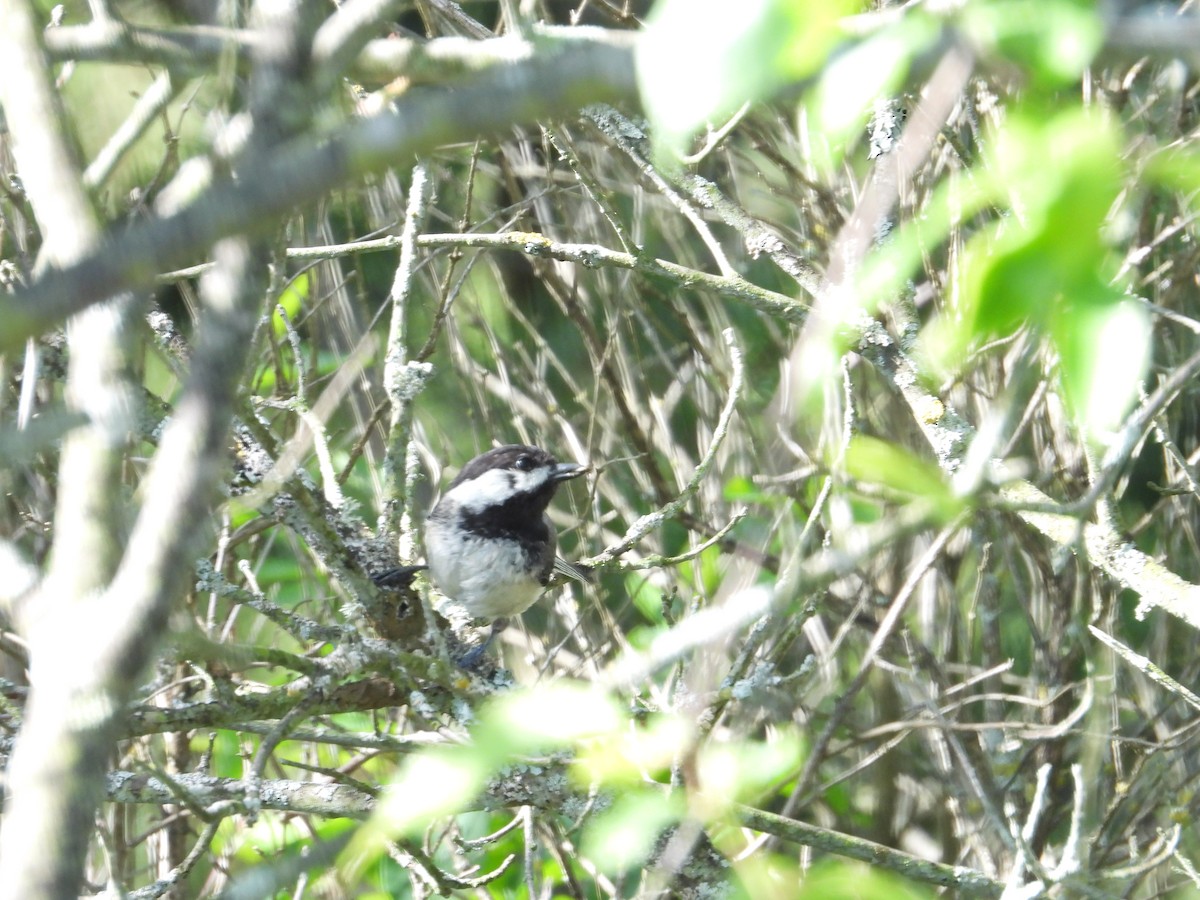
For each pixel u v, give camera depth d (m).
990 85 7.20
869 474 5.31
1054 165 2.48
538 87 2.14
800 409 3.90
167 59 5.16
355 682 7.02
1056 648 9.52
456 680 6.69
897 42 2.37
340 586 7.64
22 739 3.01
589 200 10.20
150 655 2.81
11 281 7.46
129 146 6.12
